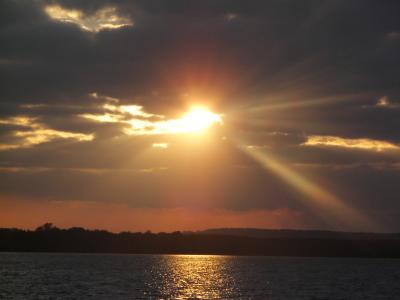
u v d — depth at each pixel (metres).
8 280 144.12
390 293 131.75
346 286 150.88
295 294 123.56
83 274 178.88
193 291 126.31
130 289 126.19
